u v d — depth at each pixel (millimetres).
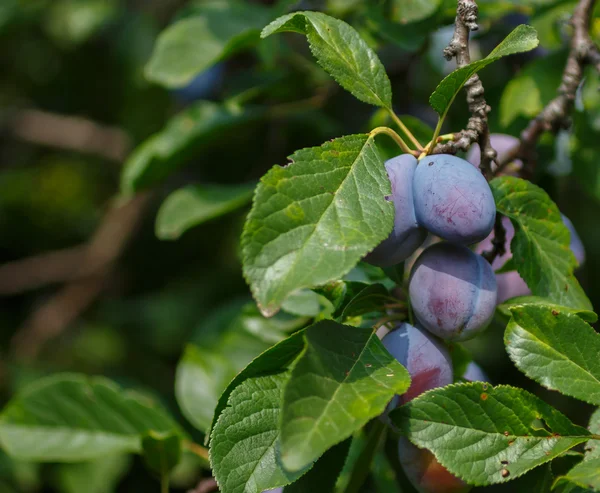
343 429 722
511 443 773
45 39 1741
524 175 908
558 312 784
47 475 1349
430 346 793
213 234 1741
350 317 818
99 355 1683
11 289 1895
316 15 805
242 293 1673
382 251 778
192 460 1303
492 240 835
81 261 1864
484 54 1133
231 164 1521
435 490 812
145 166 1087
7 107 1863
